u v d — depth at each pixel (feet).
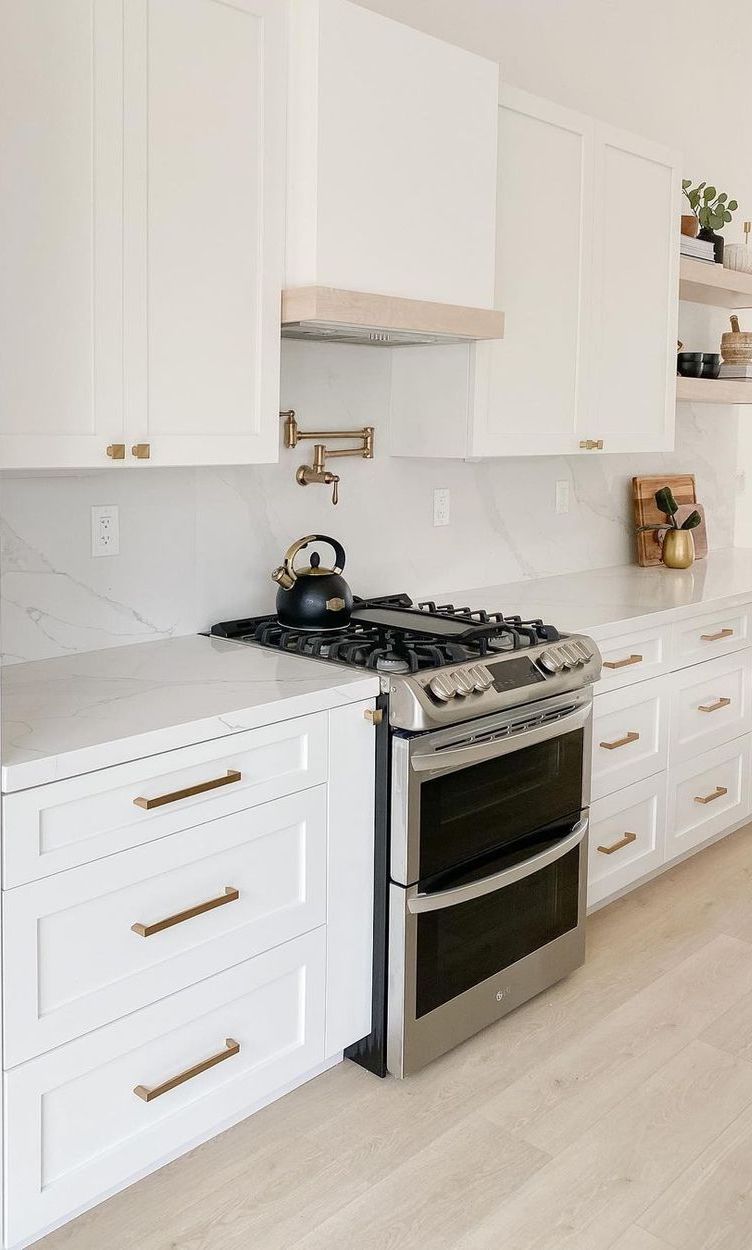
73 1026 6.16
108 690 7.18
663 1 13.02
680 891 11.31
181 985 6.72
